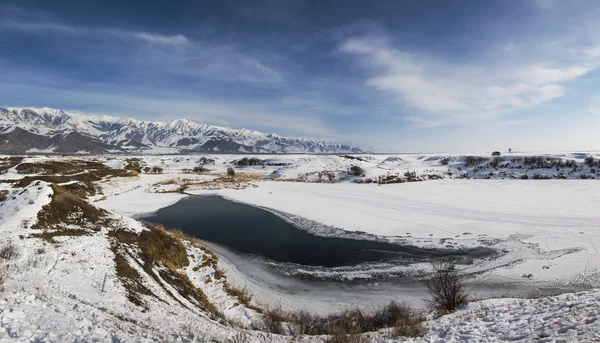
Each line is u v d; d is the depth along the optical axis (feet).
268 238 95.86
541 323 26.43
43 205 59.77
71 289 36.45
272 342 31.65
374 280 65.77
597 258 71.20
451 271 60.29
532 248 79.71
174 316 36.19
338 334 32.94
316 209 135.64
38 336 22.02
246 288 62.18
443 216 116.37
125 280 45.32
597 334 20.51
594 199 141.90
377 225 106.73
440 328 31.63
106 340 23.20
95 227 62.23
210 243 90.89
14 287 31.83
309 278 67.51
